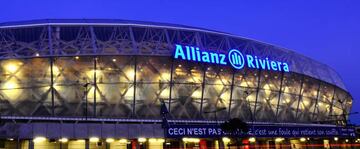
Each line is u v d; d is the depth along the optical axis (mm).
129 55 58156
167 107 62812
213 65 64438
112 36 59469
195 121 63969
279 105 76000
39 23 59500
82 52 56594
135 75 59781
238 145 61156
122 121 57812
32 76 56281
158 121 60062
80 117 57938
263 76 71375
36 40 56938
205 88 65375
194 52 61906
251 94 70812
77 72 57625
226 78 66938
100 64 57906
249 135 60531
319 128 72938
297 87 78750
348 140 88688
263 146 73375
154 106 61906
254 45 71875
